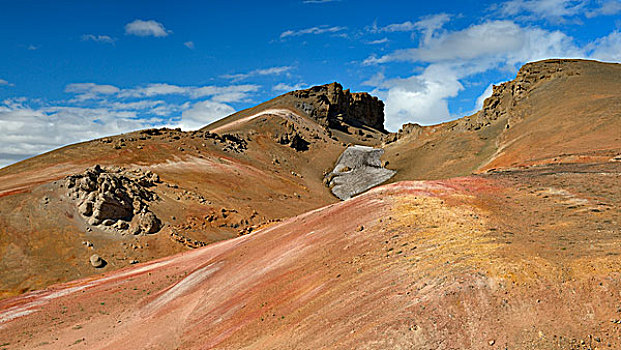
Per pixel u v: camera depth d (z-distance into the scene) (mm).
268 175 94812
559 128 58781
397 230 22125
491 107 100125
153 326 25609
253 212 68875
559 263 13461
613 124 49219
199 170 79500
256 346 16641
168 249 49781
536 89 84812
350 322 14578
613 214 18062
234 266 31438
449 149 94625
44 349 24719
